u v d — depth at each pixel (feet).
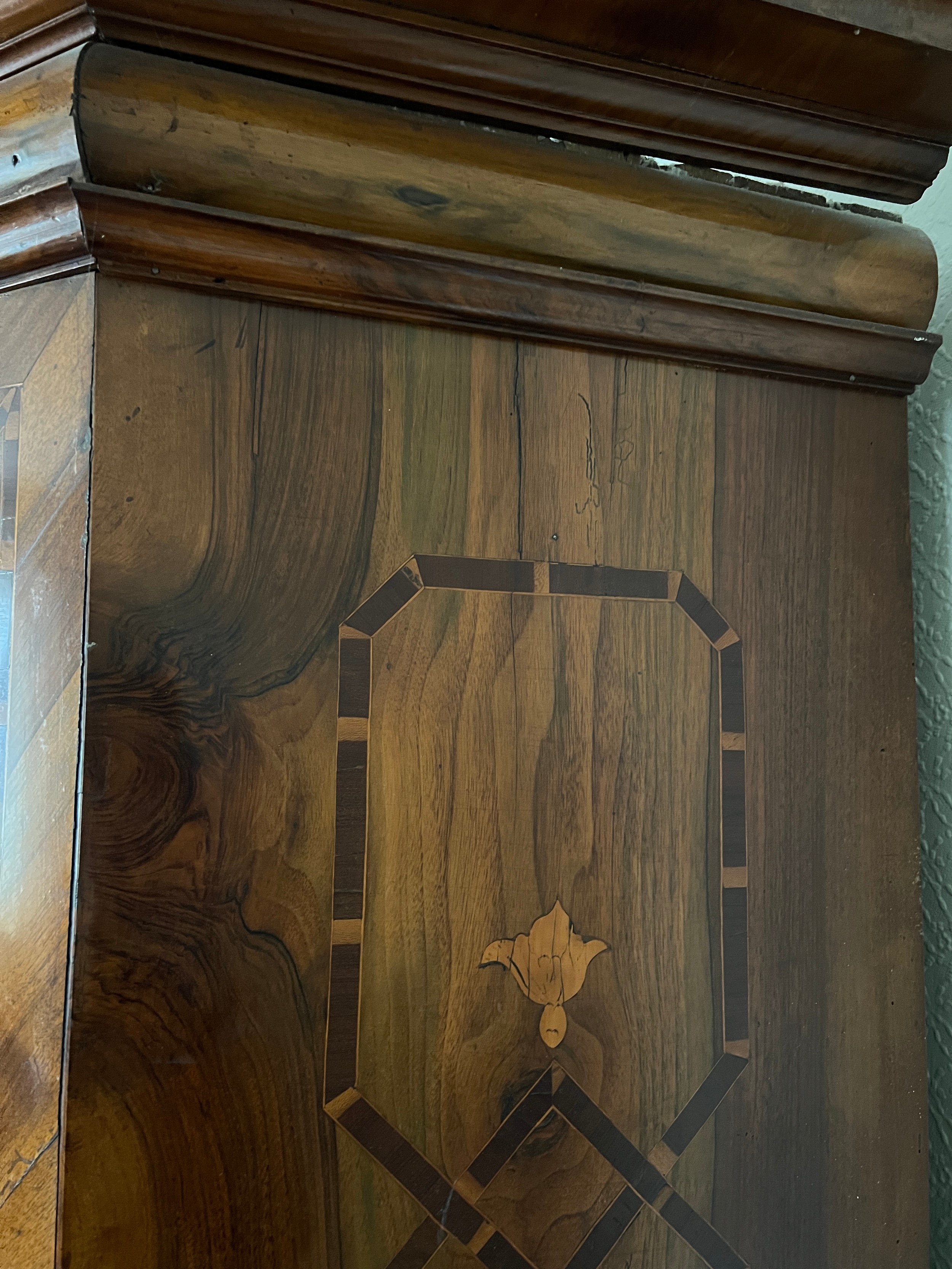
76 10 1.31
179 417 1.40
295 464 1.47
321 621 1.48
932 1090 2.09
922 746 2.15
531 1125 1.56
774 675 1.80
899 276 1.90
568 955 1.60
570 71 1.56
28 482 1.39
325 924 1.45
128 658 1.35
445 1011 1.52
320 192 1.46
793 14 1.49
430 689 1.54
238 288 1.43
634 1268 1.61
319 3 1.39
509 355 1.62
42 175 1.34
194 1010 1.36
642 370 1.71
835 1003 1.80
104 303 1.36
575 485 1.66
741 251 1.77
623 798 1.66
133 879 1.33
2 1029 1.32
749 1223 1.69
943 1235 2.03
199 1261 1.34
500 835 1.57
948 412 2.10
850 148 1.82
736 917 1.73
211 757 1.39
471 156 1.57
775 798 1.78
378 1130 1.47
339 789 1.48
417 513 1.55
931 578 2.13
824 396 1.88
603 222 1.66
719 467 1.77
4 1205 1.29
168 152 1.36
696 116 1.68
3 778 1.35
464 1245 1.51
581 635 1.65
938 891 2.09
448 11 1.44
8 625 1.38
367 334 1.53
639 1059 1.64
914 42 1.57
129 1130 1.30
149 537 1.37
